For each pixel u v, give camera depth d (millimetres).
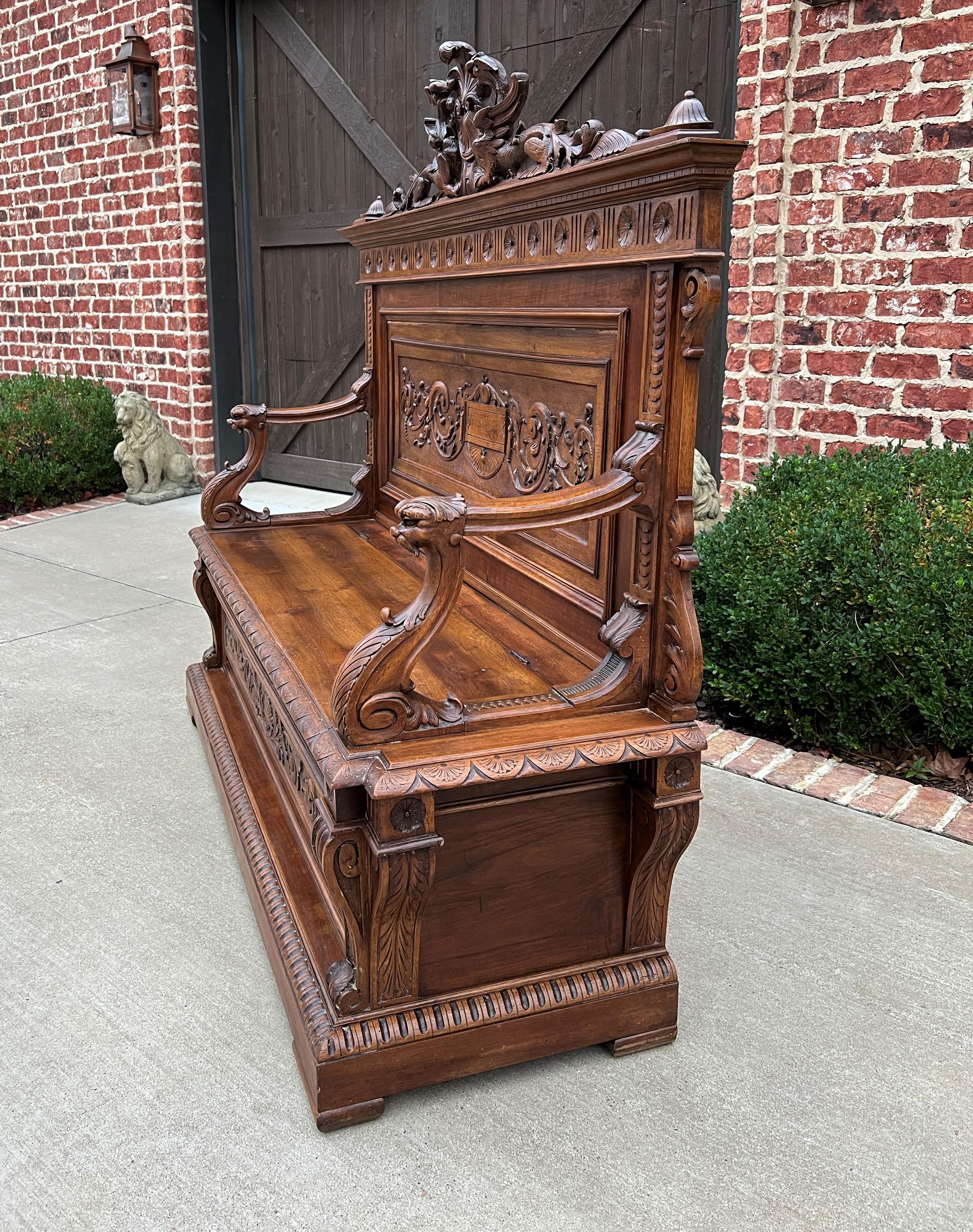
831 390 3910
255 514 3238
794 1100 1798
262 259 7000
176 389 7227
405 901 1663
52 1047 1910
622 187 1685
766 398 4082
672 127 1499
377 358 3330
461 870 1752
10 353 8781
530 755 1644
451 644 2113
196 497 7090
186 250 6828
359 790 1624
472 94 2268
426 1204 1574
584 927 1883
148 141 6855
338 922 1939
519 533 2320
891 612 2938
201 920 2318
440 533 1571
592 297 1863
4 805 2848
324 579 2609
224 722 2934
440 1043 1759
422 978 1782
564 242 1969
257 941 2244
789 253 3914
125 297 7449
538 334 2119
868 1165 1655
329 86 6191
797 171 3830
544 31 5031
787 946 2242
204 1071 1853
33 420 6703
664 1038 1930
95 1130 1713
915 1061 1897
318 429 7023
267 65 6578
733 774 3080
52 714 3484
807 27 3693
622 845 1863
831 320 3855
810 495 3344
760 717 3273
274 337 7094
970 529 2941
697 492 4105
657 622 1768
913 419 3723
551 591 2125
